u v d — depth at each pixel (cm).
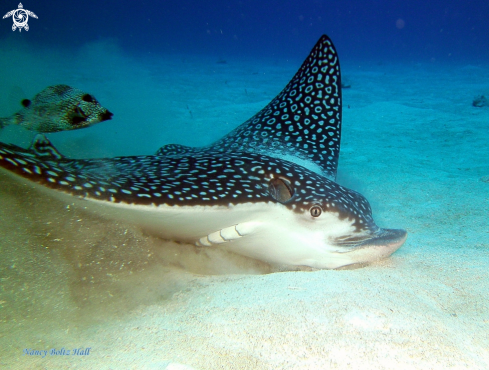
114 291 211
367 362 148
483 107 1062
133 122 897
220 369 145
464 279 224
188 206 202
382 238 254
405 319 177
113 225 229
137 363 150
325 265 261
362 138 773
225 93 1373
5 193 209
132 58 2792
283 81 1767
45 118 292
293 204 246
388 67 2689
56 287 203
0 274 197
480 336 167
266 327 172
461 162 570
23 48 2817
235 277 240
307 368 145
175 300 209
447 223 343
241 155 301
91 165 280
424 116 952
